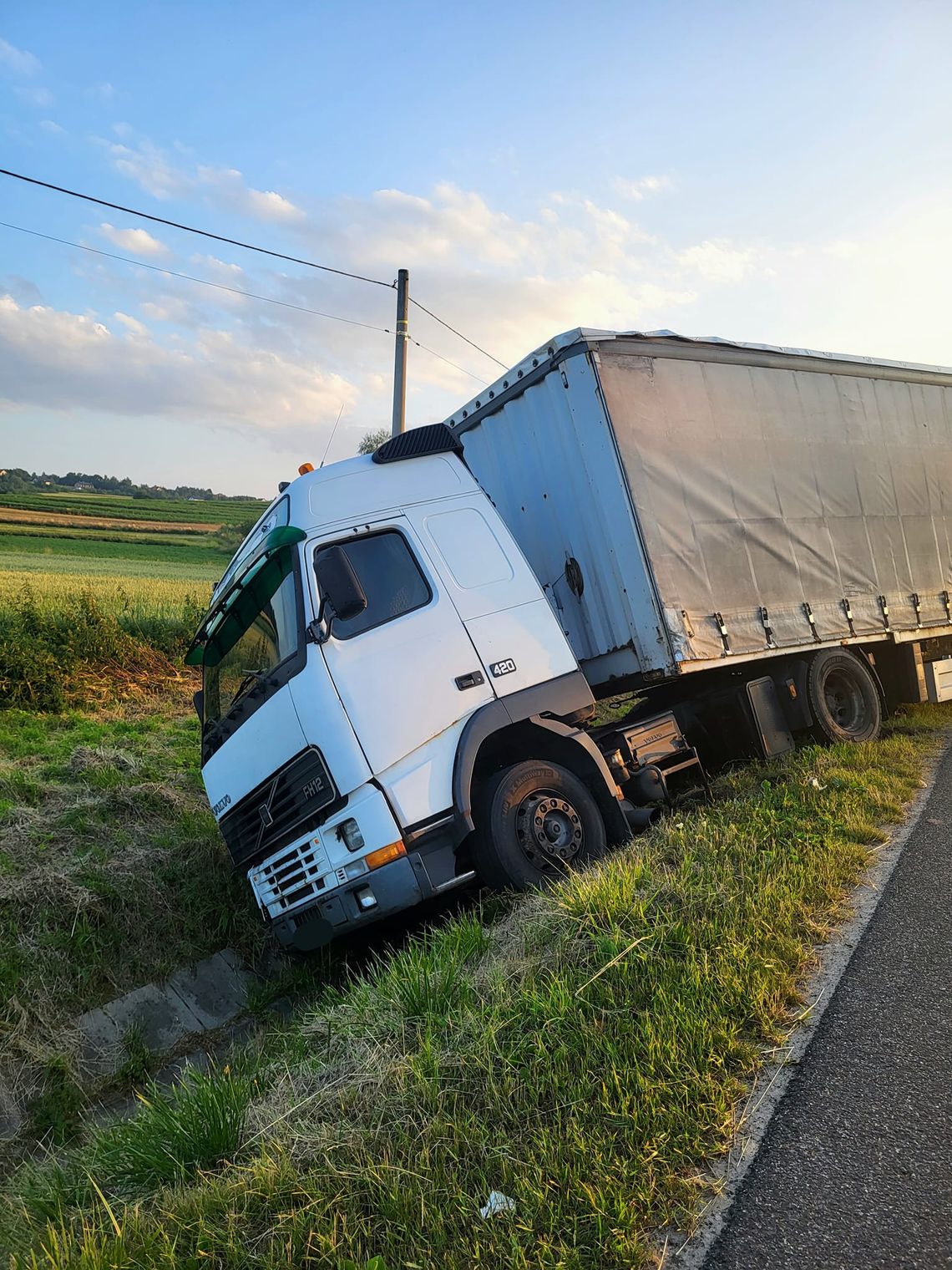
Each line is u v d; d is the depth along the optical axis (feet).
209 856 24.03
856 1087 10.43
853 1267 7.83
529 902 16.47
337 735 17.16
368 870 16.80
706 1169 9.32
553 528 24.38
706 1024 11.29
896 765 25.12
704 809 22.04
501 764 20.16
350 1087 11.24
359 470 19.83
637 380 23.73
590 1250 8.17
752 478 26.55
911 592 32.55
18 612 48.70
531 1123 10.05
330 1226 8.84
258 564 19.34
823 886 16.08
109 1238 9.56
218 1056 18.69
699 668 23.22
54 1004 18.93
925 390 35.65
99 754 30.48
